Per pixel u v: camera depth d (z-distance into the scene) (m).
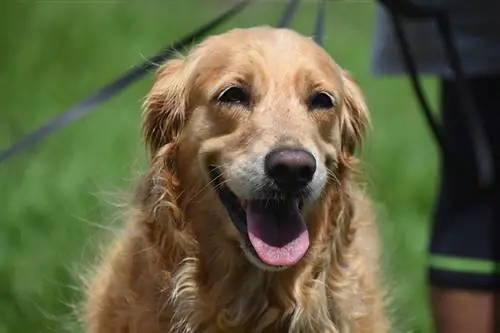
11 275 10.94
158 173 7.32
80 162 15.01
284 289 7.38
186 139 7.25
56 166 14.83
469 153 8.17
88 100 8.06
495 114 8.15
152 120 7.49
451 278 8.16
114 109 18.62
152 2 31.58
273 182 6.75
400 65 8.79
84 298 8.34
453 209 8.22
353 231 7.68
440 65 8.48
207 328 7.42
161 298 7.32
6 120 18.33
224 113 7.00
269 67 7.00
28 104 19.64
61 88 21.09
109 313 7.55
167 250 7.34
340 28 27.45
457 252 8.16
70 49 24.59
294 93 6.98
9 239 12.03
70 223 12.23
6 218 12.66
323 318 7.50
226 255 7.30
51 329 9.76
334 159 7.29
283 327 7.51
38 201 13.21
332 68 7.32
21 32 25.72
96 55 24.14
